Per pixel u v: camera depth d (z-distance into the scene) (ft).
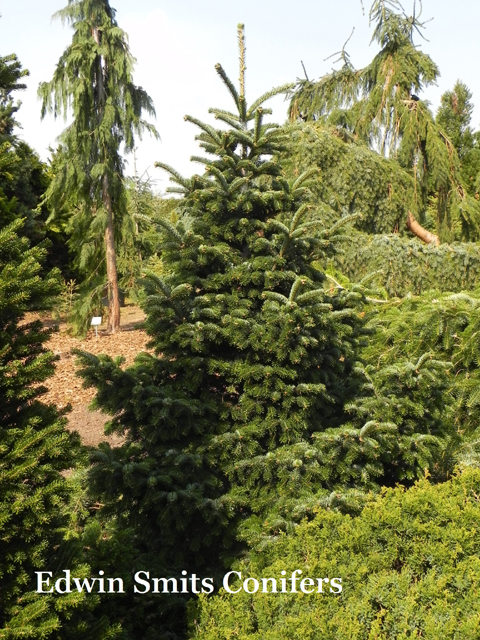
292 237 10.98
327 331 11.09
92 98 33.12
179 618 9.80
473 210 31.01
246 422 11.23
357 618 7.63
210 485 10.56
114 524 11.37
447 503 9.29
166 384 11.64
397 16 31.12
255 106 11.78
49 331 7.86
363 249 23.67
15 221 7.23
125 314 43.73
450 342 14.20
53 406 7.86
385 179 28.25
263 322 11.28
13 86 8.21
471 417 14.42
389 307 17.42
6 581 6.91
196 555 10.67
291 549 8.95
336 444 10.47
